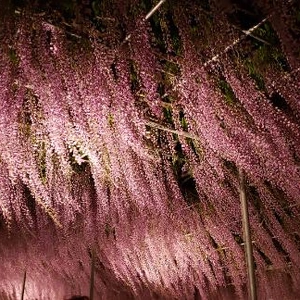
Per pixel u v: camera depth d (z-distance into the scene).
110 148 3.71
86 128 3.26
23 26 2.88
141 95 3.61
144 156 4.54
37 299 11.58
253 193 6.45
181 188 6.45
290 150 3.98
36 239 9.08
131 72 3.61
